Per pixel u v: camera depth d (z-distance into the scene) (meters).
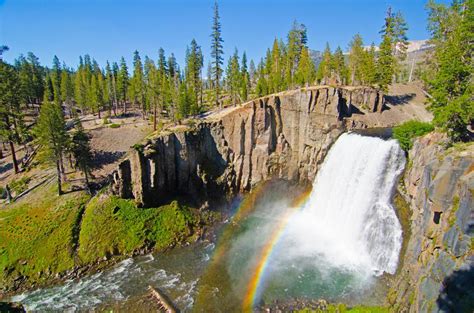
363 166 50.78
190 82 96.56
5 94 68.50
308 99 64.06
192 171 63.19
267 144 66.12
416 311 27.94
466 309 23.11
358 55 87.31
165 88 91.94
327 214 56.78
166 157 59.44
